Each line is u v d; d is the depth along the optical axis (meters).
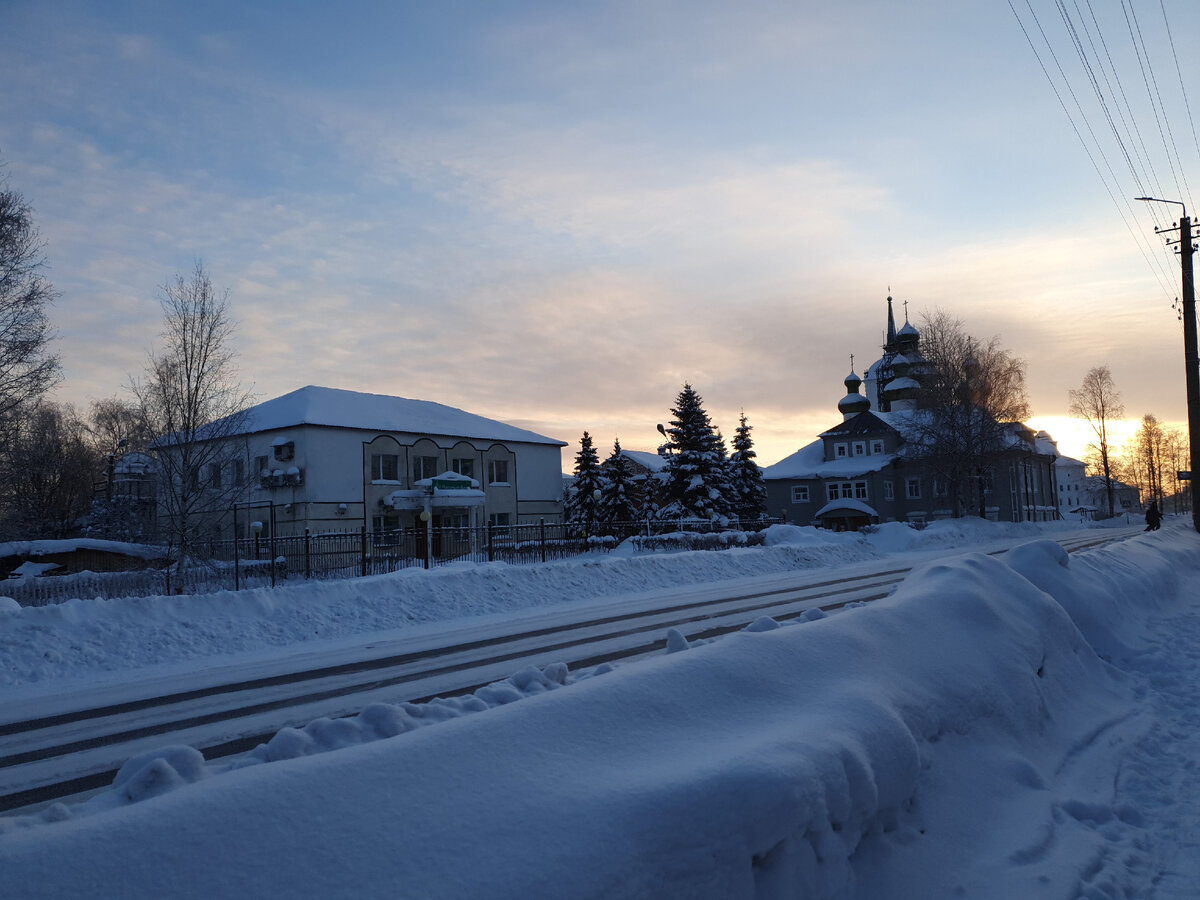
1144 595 13.33
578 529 43.78
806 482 73.25
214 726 7.57
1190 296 27.59
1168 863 4.58
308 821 2.64
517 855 2.67
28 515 41.00
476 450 52.81
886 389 81.00
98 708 8.61
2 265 25.44
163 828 2.48
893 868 3.92
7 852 2.30
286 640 13.15
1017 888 4.08
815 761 3.62
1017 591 8.41
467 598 16.83
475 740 3.28
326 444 44.75
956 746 5.33
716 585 22.34
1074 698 7.48
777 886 3.18
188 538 24.92
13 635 11.15
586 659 10.58
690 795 3.06
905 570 26.27
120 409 49.19
